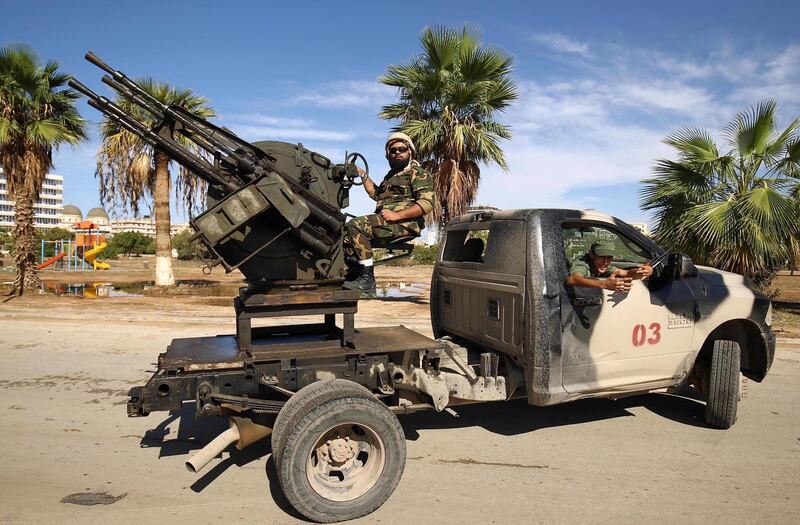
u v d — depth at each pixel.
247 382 3.46
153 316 11.06
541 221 4.02
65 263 42.41
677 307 4.38
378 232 4.00
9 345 8.07
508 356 4.25
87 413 5.01
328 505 3.08
